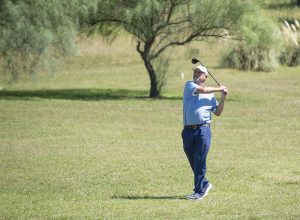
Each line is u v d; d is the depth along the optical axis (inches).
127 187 1112.8
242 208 906.1
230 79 3580.2
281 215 845.2
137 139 1733.5
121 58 4392.2
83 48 4473.4
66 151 1530.5
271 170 1275.8
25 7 2664.9
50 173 1258.6
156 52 2987.2
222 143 1652.3
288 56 4183.1
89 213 895.7
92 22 2881.4
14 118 2164.1
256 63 3909.9
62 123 2047.2
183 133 1000.9
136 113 2335.1
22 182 1169.4
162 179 1187.3
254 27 2802.7
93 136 1781.5
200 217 850.1
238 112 2364.7
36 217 885.2
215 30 2849.4
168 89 3243.1
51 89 3280.0
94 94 3034.0
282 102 2696.9
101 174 1243.2
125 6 2815.0
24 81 3513.8
